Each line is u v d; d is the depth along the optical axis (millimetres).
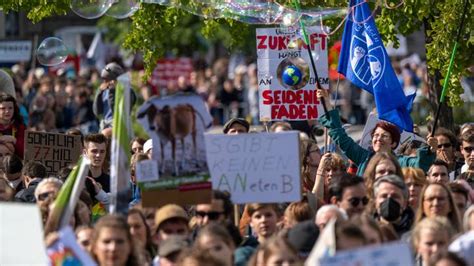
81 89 41812
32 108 40250
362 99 52000
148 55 26719
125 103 16125
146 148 22500
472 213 15305
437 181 18672
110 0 23812
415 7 24406
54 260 13398
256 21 24125
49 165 23594
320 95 22156
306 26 23859
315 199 19156
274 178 17422
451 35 23891
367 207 17438
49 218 15852
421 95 45094
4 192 18766
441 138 23500
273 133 17438
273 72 23828
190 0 24422
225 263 13984
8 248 12789
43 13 26094
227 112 55844
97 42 58031
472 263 14234
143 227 16203
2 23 61219
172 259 14375
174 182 16469
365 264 11883
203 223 16891
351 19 22750
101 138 22438
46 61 26312
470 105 41344
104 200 20562
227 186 17422
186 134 16453
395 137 21750
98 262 14328
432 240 14492
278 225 17797
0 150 22953
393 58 58094
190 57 61719
